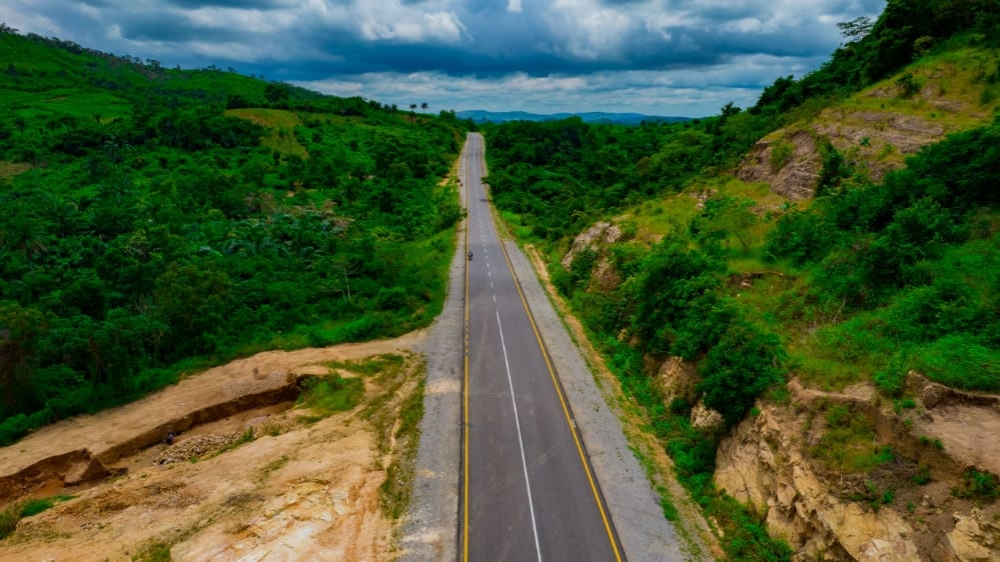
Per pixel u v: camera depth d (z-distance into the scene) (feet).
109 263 153.99
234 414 113.70
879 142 129.90
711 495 77.87
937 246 86.22
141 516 77.10
